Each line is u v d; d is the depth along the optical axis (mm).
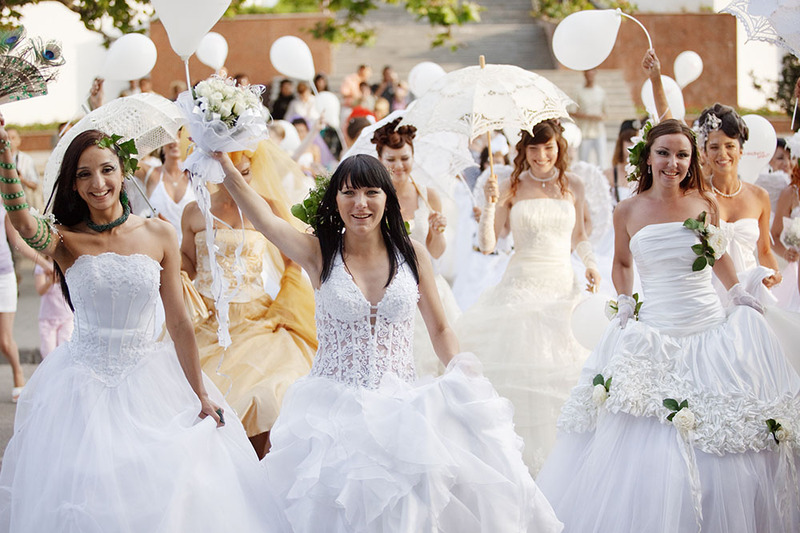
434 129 7371
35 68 4723
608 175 11523
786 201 8148
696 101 22094
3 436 8023
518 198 8039
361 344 4941
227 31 24953
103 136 5016
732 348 5520
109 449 4758
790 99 16250
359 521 4469
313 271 5062
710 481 5195
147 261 5078
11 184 4738
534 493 4715
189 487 4676
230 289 6812
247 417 6133
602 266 9133
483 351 7516
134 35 8633
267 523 4785
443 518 4566
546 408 7180
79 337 5094
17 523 4762
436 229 7949
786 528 5230
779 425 5273
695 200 5875
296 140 13906
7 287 9078
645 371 5527
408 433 4562
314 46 25750
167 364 5223
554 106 7543
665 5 23062
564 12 26766
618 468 5402
